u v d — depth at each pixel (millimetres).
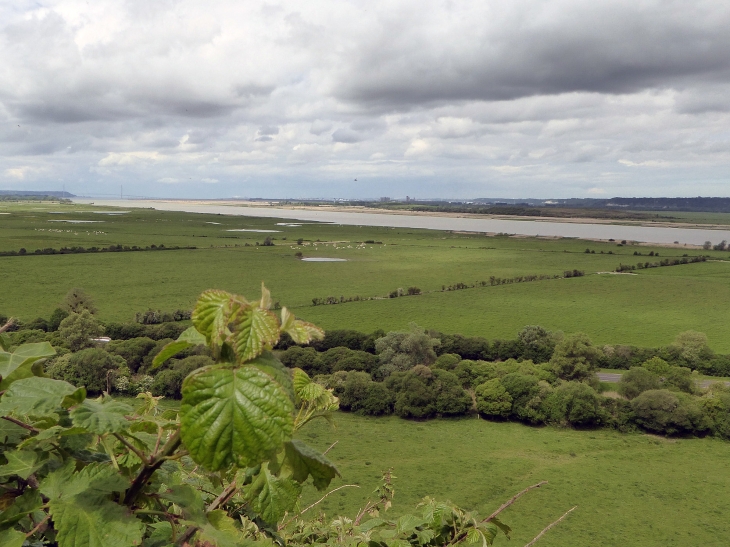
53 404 1349
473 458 49375
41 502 1392
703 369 71750
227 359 1287
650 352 75625
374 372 65875
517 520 39312
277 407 1117
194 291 111312
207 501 2330
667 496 43500
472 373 64750
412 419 58625
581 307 110438
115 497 1493
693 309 109125
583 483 45281
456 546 2717
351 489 40594
